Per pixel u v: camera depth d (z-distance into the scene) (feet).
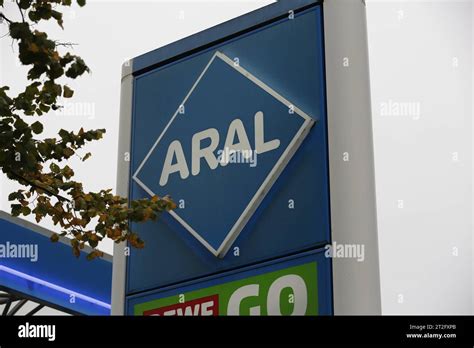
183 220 35.86
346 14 34.01
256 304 32.81
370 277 31.14
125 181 38.81
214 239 34.60
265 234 33.45
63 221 31.96
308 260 31.89
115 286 37.73
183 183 36.47
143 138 38.88
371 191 32.32
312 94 33.68
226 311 33.60
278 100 34.35
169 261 36.32
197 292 34.81
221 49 37.27
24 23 27.61
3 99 29.09
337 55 33.53
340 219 31.53
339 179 32.04
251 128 34.86
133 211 31.60
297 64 34.50
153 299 36.29
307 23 34.73
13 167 29.86
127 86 40.19
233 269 33.99
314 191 32.53
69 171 32.24
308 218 32.40
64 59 28.32
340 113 32.78
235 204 34.40
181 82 38.37
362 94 33.32
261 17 36.24
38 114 30.35
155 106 38.91
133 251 37.70
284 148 33.47
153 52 39.81
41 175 31.68
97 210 31.53
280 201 33.40
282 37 35.35
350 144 32.37
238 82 35.96
